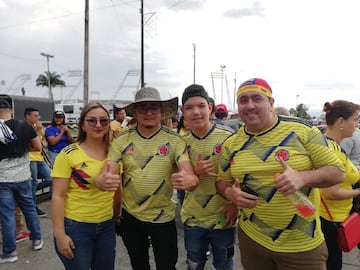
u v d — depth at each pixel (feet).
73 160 7.22
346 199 7.50
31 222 12.60
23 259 12.05
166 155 7.65
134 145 7.72
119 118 19.30
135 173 7.67
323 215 7.85
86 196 7.26
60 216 7.14
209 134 7.90
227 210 7.93
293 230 6.13
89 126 7.35
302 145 6.00
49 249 12.91
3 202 11.61
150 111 7.54
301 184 5.49
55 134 19.98
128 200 8.00
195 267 8.61
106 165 7.22
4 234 11.62
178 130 13.74
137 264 8.51
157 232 7.88
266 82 6.22
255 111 6.04
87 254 7.37
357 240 7.34
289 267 6.26
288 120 6.24
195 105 7.71
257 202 6.26
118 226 8.45
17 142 11.79
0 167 11.57
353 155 9.70
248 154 6.31
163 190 7.73
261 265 6.75
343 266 11.57
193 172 7.43
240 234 7.09
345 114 8.29
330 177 5.77
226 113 19.43
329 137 8.62
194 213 8.25
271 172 6.05
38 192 20.08
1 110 11.85
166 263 8.08
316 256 6.19
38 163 17.70
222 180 7.16
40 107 67.05
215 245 8.33
